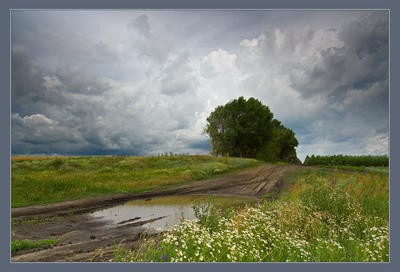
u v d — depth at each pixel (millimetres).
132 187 15695
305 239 4996
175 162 29016
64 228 7645
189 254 3814
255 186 16422
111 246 5559
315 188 7848
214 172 24078
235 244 4020
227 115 44406
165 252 3789
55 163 26766
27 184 13789
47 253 5215
